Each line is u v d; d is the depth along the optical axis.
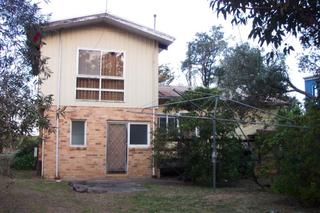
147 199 14.25
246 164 18.27
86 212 11.77
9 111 8.73
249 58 23.56
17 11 8.97
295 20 6.80
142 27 21.94
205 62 52.41
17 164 25.09
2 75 8.84
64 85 21.12
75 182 18.55
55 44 21.08
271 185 14.54
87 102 21.45
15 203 12.06
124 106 22.02
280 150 13.91
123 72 22.16
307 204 12.75
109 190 16.39
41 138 10.10
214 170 17.23
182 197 14.73
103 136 21.59
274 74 22.95
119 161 21.80
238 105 20.23
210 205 13.16
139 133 22.22
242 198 14.48
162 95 25.25
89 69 21.62
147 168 22.02
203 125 18.69
